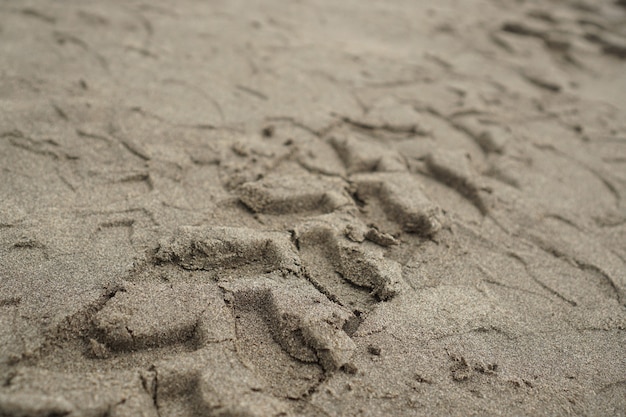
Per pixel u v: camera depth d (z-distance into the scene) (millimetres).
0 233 235
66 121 313
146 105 342
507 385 206
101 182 275
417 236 271
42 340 194
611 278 263
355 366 201
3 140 290
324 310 214
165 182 280
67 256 229
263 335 211
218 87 382
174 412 182
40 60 374
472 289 246
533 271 263
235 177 289
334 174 305
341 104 387
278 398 190
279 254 237
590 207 317
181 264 231
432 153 332
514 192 316
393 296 231
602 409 203
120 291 213
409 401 195
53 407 170
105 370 191
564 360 219
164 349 201
